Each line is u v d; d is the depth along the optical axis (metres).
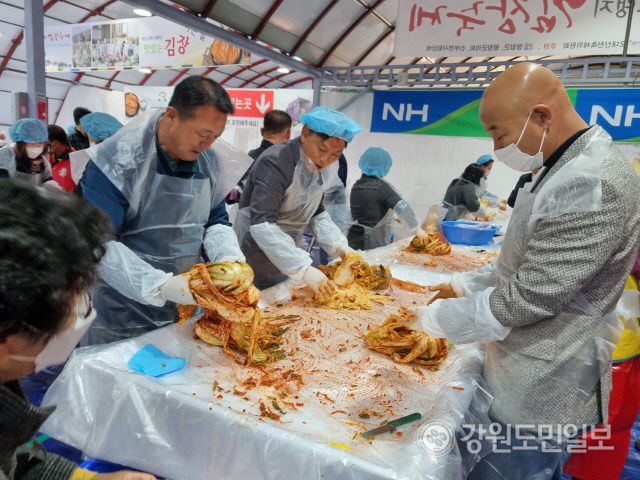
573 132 1.24
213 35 4.58
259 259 2.66
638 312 1.46
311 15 5.42
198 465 1.16
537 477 1.36
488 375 1.42
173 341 1.61
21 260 0.53
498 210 5.79
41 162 3.67
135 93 9.55
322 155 2.20
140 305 1.90
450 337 1.36
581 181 1.11
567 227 1.12
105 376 1.29
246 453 1.10
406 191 6.09
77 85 12.55
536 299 1.16
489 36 4.00
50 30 6.80
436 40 4.16
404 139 5.95
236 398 1.29
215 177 2.03
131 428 1.23
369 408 1.31
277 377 1.44
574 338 1.20
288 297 2.28
